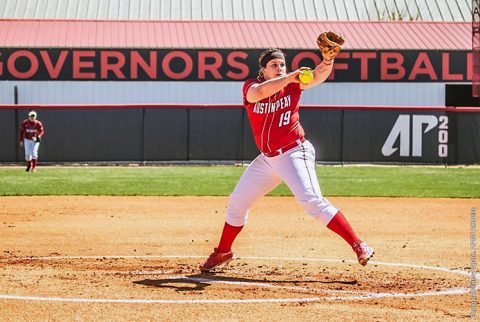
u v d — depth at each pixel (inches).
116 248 906.1
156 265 776.3
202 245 933.2
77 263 786.8
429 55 3206.2
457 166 2689.5
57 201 1472.7
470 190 1765.5
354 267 768.9
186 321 534.3
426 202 1492.4
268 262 797.9
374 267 770.8
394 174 2277.3
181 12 3730.3
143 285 661.9
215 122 2684.5
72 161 2657.5
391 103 3201.3
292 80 627.8
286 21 3454.7
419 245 933.2
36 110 2647.6
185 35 3284.9
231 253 732.0
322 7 3831.2
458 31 3378.4
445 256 847.7
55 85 3120.1
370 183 1948.8
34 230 1064.8
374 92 3196.4
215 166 2632.9
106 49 3132.4
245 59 3169.3
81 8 3690.9
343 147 2701.8
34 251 877.8
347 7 3843.5
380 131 2709.2
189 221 1174.3
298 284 673.0
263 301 597.6
